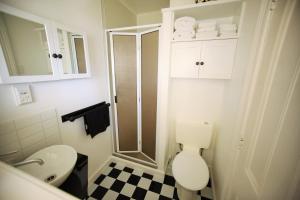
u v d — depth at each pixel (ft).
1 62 2.47
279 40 1.88
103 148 5.85
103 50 5.27
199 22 4.44
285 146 1.48
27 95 2.99
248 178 2.37
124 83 5.73
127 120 6.20
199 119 5.58
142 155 6.52
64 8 3.66
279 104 1.71
